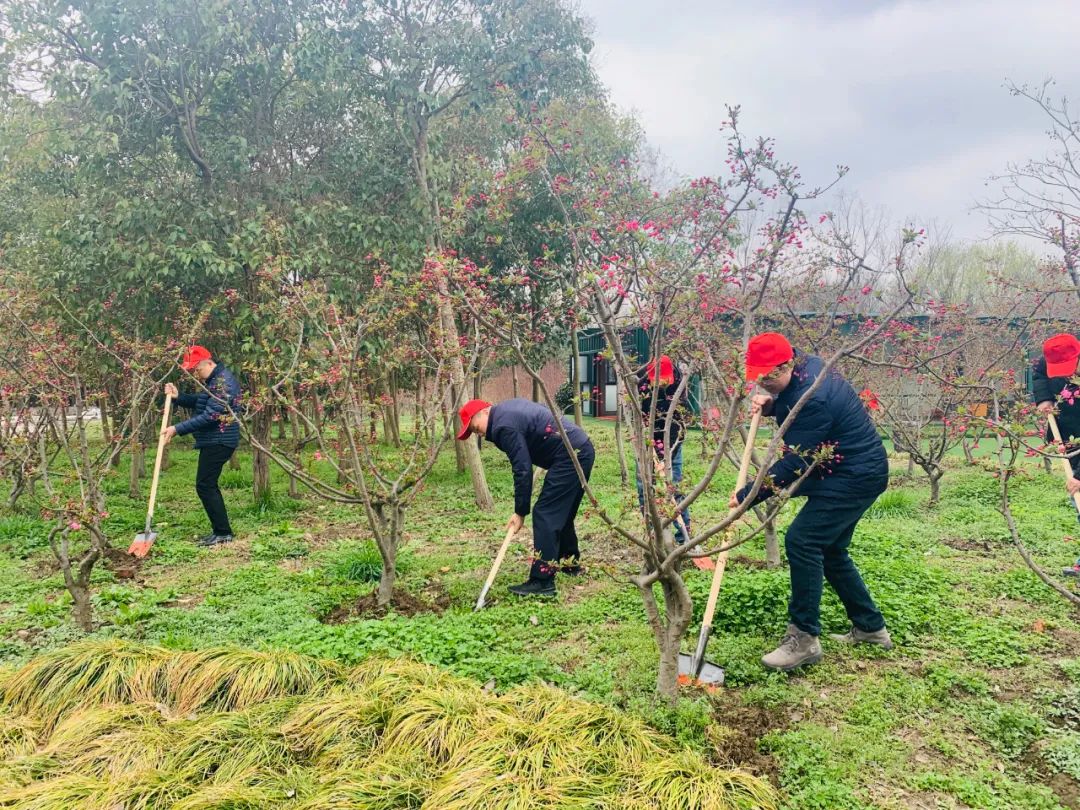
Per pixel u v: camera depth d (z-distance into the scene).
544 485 5.61
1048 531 6.83
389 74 8.76
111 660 4.03
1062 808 2.99
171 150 8.72
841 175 3.69
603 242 4.11
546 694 3.66
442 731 3.30
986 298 9.99
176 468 12.83
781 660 4.18
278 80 8.87
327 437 6.99
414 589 5.87
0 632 4.98
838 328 7.04
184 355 7.75
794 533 4.20
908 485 9.64
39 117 8.24
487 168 8.34
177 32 7.88
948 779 3.18
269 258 7.10
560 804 2.77
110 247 7.93
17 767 3.29
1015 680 4.06
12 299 6.69
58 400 6.69
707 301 4.63
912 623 4.70
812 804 3.04
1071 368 5.45
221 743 3.35
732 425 3.34
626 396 4.04
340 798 2.89
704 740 3.46
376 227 8.69
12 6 7.56
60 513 4.88
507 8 8.77
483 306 3.94
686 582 5.43
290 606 5.32
